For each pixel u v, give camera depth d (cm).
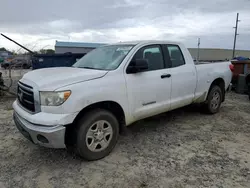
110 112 318
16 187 252
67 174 278
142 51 367
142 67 333
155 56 386
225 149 350
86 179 268
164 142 375
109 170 287
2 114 534
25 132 287
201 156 326
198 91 469
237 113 557
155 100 375
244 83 820
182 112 556
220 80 539
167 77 391
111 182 262
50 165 300
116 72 324
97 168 292
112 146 326
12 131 421
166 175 276
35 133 269
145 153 335
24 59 1556
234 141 381
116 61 347
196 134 412
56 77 292
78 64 402
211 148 353
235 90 870
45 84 275
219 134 413
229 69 557
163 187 252
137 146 359
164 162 308
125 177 271
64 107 267
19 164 302
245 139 391
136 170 287
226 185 256
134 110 346
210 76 493
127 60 343
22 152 336
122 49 373
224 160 314
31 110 289
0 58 2769
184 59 438
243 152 339
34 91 277
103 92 300
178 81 412
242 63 857
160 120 493
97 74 307
